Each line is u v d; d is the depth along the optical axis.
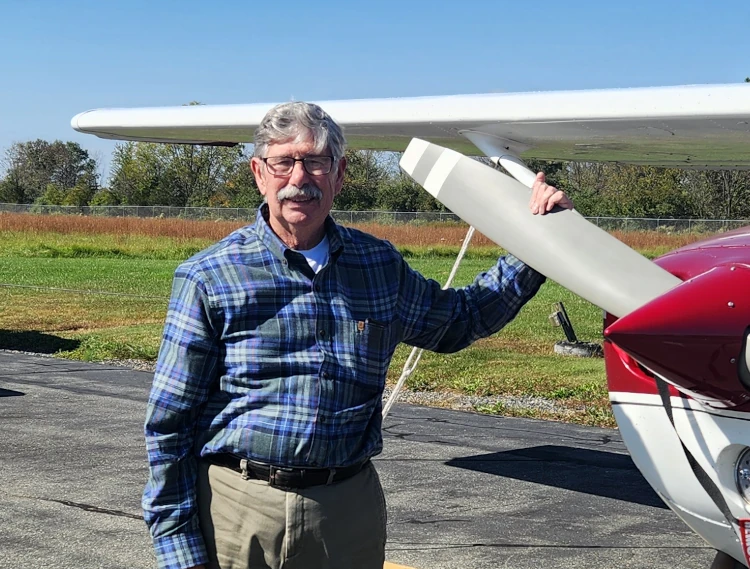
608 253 2.95
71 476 5.62
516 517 4.94
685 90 3.18
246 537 2.25
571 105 3.38
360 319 2.33
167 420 2.26
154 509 2.27
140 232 34.81
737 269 2.69
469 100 3.66
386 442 6.74
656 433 3.15
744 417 2.84
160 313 15.06
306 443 2.22
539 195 2.91
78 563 4.17
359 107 3.98
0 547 4.37
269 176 2.26
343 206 52.81
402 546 4.45
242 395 2.25
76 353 10.98
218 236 34.72
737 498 2.94
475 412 8.00
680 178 43.50
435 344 2.66
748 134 3.43
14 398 8.18
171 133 4.92
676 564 4.26
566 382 9.23
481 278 2.79
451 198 3.23
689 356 2.60
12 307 15.71
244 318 2.24
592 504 5.20
